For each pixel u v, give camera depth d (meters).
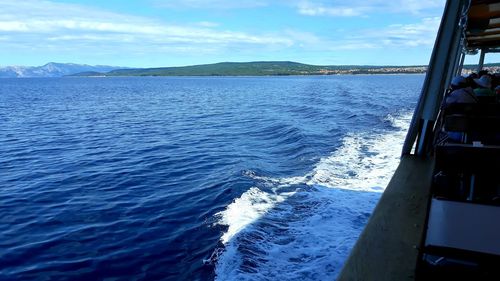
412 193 3.31
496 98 6.08
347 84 87.31
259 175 11.51
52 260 7.28
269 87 85.31
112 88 95.81
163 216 9.09
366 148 14.05
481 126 3.92
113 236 8.17
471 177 2.51
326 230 6.79
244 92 68.38
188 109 38.59
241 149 16.89
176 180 12.23
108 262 7.12
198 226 8.21
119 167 14.36
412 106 31.33
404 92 52.66
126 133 23.25
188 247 7.34
